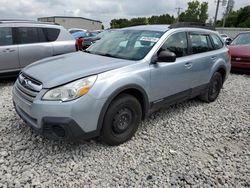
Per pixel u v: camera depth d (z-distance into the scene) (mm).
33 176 2766
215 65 5164
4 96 5480
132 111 3467
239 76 8719
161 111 4848
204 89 5086
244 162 3232
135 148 3420
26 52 6566
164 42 3924
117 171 2930
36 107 2838
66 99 2807
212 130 4133
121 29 4703
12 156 3109
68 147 3342
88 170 2918
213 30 5520
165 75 3867
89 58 3701
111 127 3258
